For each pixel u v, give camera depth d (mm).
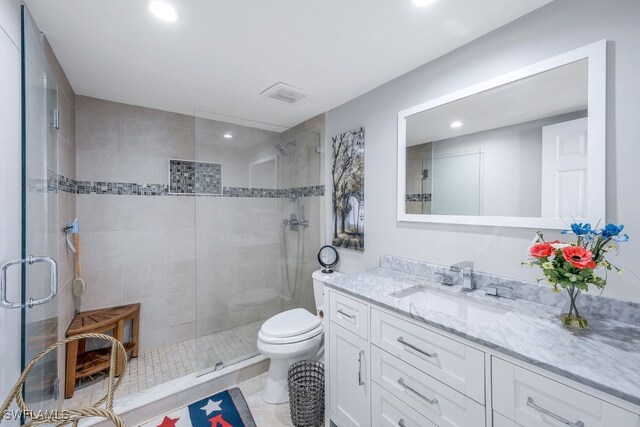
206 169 2400
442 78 1594
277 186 2746
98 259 2240
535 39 1237
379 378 1320
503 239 1365
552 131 1196
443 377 1060
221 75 1805
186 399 1865
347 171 2244
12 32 1011
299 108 2414
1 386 925
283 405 1844
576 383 751
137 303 2387
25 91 978
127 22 1276
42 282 1216
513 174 1320
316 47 1497
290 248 2818
